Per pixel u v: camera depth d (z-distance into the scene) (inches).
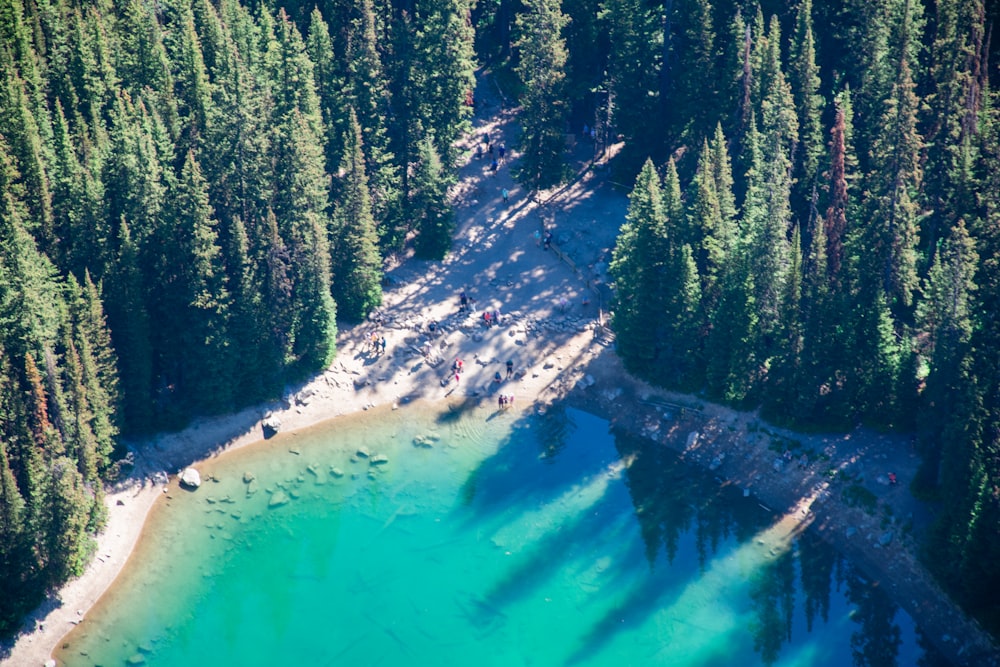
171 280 4547.2
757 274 4510.3
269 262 4640.8
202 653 4042.8
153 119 4785.9
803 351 4439.0
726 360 4594.0
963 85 4788.4
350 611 4163.4
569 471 4606.3
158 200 4539.9
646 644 4030.5
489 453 4685.0
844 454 4439.0
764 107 4918.8
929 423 4202.8
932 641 4003.4
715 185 4744.1
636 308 4697.3
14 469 4092.0
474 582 4237.2
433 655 4018.2
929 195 4756.4
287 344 4763.8
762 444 4544.8
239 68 4702.3
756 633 4057.6
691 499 4480.8
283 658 4025.6
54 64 4997.5
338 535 4409.5
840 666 3951.8
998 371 3991.1
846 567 4227.4
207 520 4439.0
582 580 4232.3
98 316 4347.9
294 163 4717.0
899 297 4589.1
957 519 3976.4
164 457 4574.3
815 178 4884.4
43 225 4515.3
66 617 4106.8
